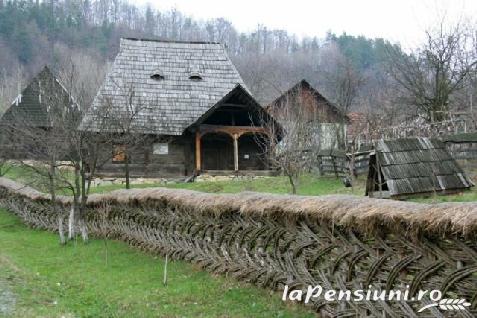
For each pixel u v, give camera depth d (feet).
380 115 107.76
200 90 102.53
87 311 28.96
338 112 102.32
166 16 320.29
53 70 90.17
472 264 17.78
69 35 240.53
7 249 51.19
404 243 20.34
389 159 51.57
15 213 77.66
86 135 58.18
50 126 66.03
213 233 36.17
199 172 93.91
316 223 25.82
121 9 312.91
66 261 44.93
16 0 254.88
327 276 25.13
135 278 36.99
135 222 48.88
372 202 22.47
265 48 271.90
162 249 43.65
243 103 94.84
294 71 178.29
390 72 100.12
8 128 77.97
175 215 41.47
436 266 18.98
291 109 91.30
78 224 56.70
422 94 92.17
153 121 93.04
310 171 82.02
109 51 224.12
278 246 29.25
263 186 75.77
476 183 55.06
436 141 54.34
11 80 177.58
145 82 101.30
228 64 108.17
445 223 17.98
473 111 84.43
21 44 223.10
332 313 24.66
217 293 31.32
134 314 28.48
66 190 76.38
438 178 51.11
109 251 48.06
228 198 34.09
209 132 95.91
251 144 101.86
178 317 27.61
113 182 91.71
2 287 32.71
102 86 97.60
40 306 29.32
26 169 73.77
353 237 23.16
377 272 21.80
